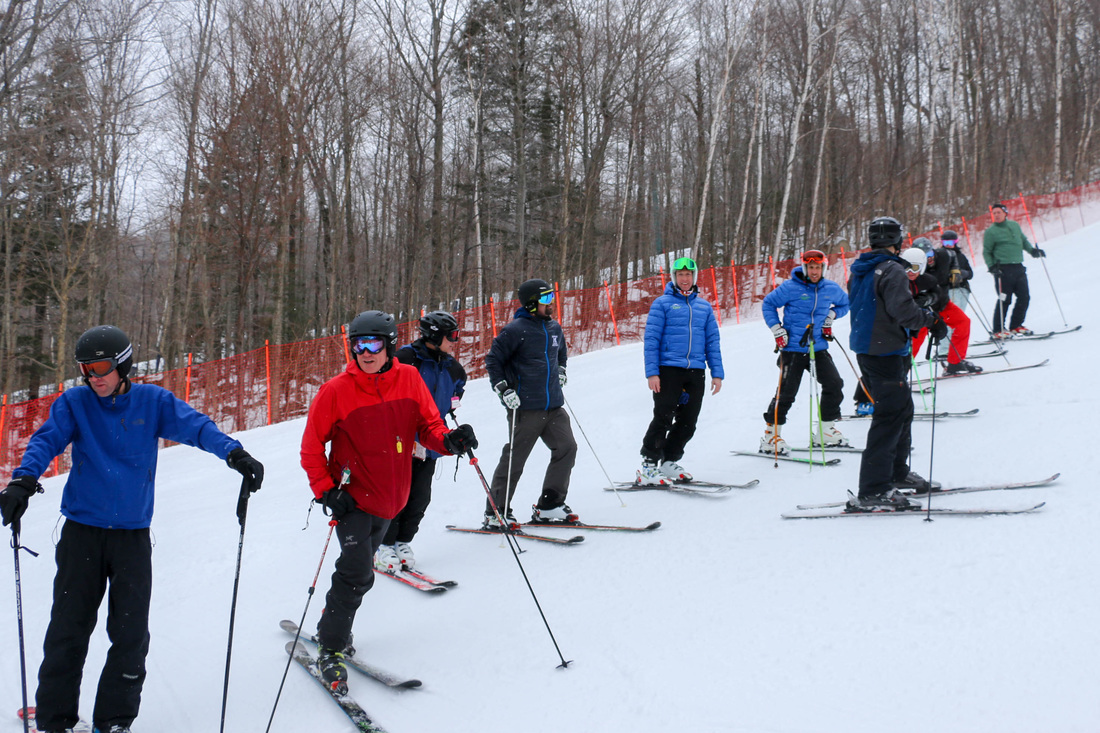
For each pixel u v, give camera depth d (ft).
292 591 14.30
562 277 74.64
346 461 10.36
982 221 75.56
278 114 65.36
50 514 25.70
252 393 49.37
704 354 18.30
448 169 87.15
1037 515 12.07
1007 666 7.95
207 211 67.15
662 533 14.75
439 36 79.25
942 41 99.76
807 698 8.08
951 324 24.76
